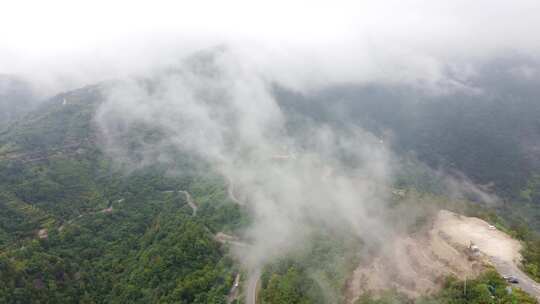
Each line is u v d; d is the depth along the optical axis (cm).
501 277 17150
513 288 16175
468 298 17038
